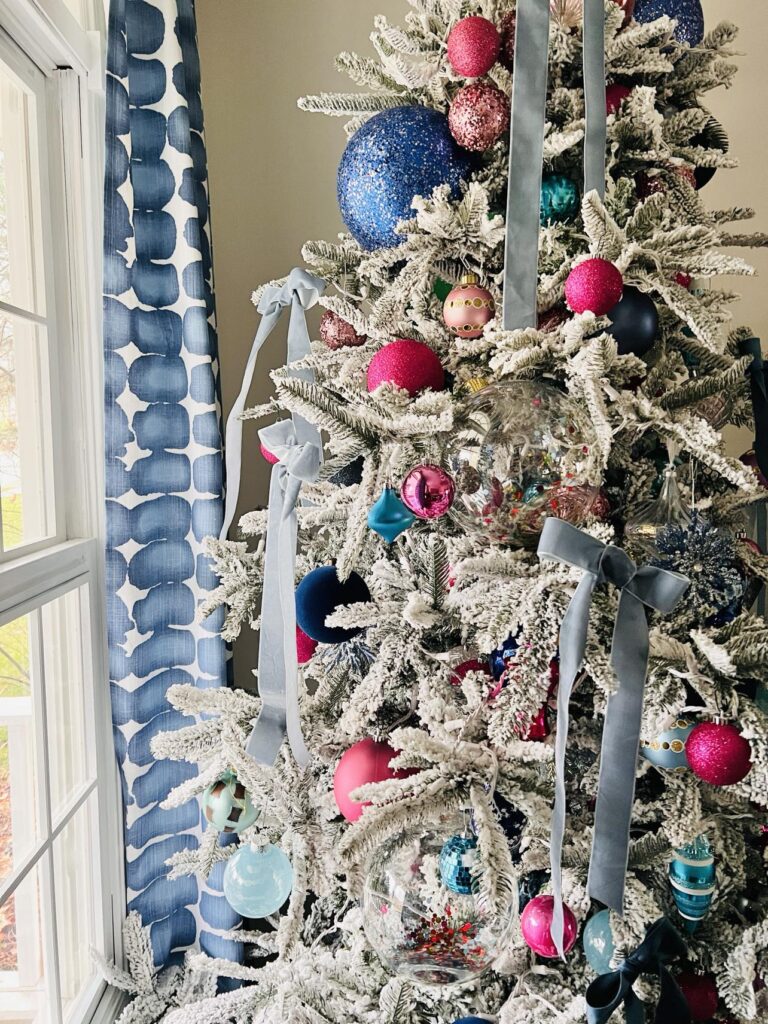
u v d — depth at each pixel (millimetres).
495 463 698
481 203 772
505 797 753
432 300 896
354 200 874
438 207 780
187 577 1323
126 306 1179
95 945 1297
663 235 750
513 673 657
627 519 851
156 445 1266
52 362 1198
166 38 1230
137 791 1263
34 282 1177
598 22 768
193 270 1260
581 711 873
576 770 817
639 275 754
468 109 802
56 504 1211
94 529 1271
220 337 1657
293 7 1589
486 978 931
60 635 1236
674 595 637
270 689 885
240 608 1020
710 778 691
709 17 1387
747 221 1426
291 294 953
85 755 1281
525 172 756
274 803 915
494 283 869
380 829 668
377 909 713
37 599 1065
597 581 646
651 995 807
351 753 810
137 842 1274
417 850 702
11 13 1030
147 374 1238
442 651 903
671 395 814
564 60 850
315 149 1619
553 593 701
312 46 1598
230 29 1600
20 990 1073
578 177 894
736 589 740
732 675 722
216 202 1635
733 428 1451
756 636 711
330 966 976
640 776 871
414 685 890
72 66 1183
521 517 717
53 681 1217
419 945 695
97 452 1263
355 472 967
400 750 801
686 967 857
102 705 1285
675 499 800
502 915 652
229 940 1323
